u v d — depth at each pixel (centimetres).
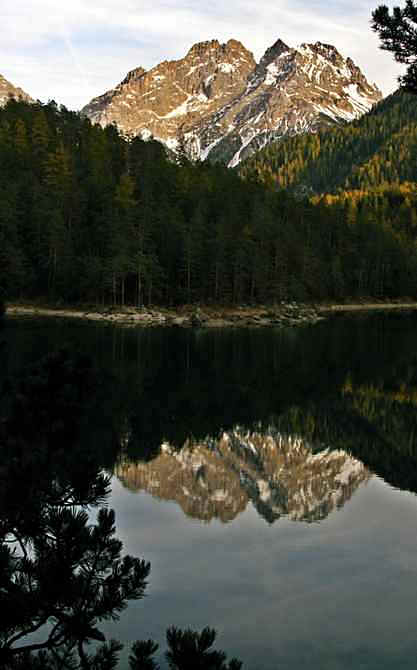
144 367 4125
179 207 11869
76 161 12569
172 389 3369
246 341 6147
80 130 15100
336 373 4075
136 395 3161
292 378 3847
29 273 9344
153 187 12000
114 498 1659
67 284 9381
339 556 1294
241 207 12600
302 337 6650
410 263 15300
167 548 1328
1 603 539
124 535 1398
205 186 12925
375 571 1210
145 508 1588
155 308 9488
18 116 14225
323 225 14312
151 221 10112
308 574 1204
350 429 2556
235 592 1112
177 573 1199
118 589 613
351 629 980
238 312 9800
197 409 2878
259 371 4116
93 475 654
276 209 13738
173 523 1487
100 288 9331
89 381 800
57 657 604
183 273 10150
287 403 3072
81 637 584
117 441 2225
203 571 1209
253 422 2652
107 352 4822
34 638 896
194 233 10019
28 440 702
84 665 606
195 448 2202
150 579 1167
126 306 9362
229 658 884
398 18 1078
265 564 1246
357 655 896
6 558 551
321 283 12812
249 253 10544
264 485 1809
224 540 1377
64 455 666
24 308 8925
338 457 2142
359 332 7300
